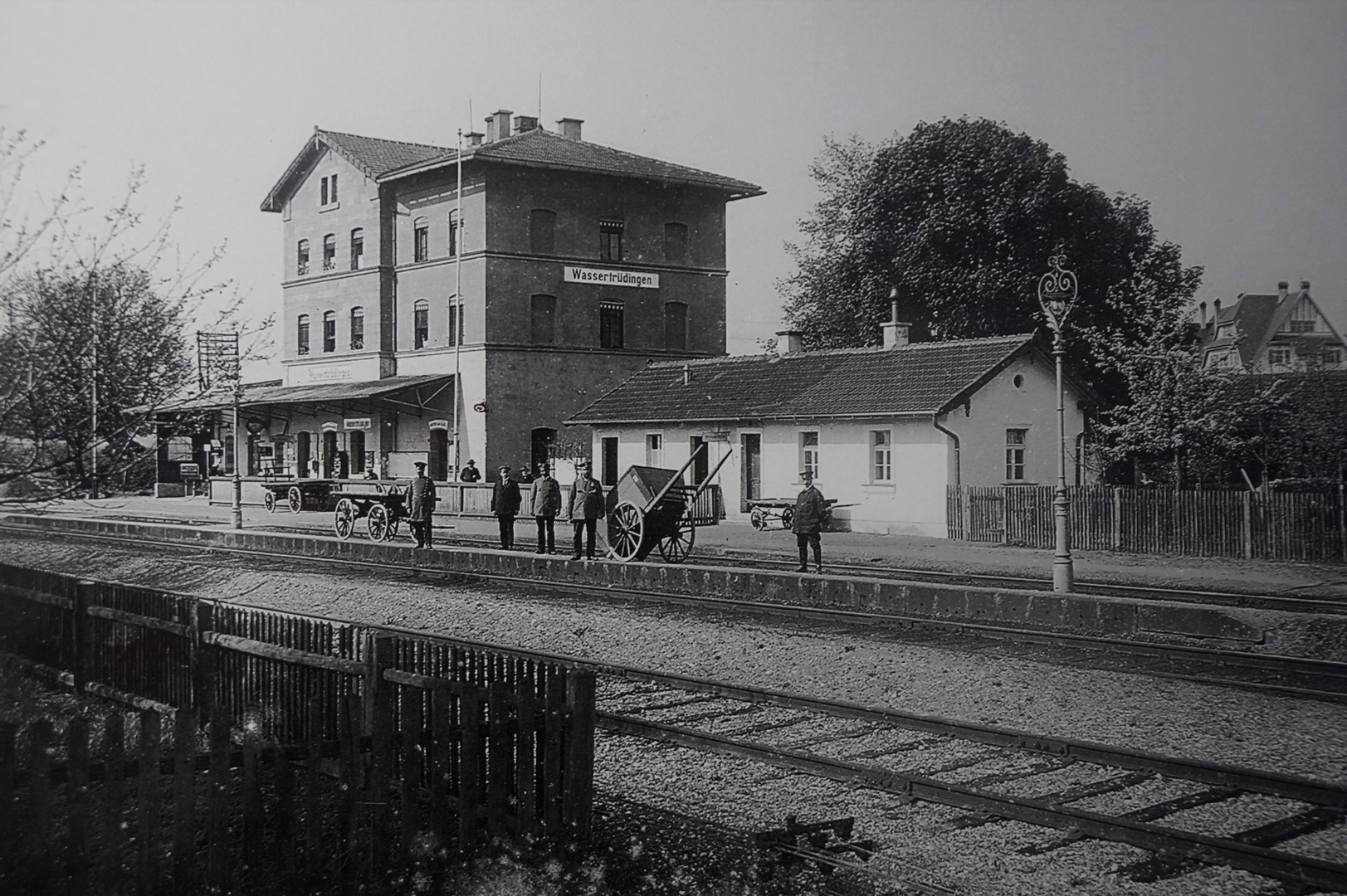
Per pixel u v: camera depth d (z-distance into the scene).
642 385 44.47
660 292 53.97
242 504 50.69
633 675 13.23
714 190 55.03
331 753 7.84
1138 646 14.82
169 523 39.53
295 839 7.52
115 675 10.94
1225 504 27.70
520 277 50.81
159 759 7.27
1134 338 32.12
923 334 44.44
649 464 42.34
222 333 11.27
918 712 11.70
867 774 8.92
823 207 45.91
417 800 7.64
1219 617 16.11
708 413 39.59
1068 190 39.56
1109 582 22.11
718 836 7.80
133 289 10.73
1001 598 17.80
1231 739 10.48
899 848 7.64
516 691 7.52
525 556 24.56
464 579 24.30
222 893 7.08
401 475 53.81
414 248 54.00
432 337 53.09
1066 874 7.14
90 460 10.42
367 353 55.50
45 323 10.24
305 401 51.72
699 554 27.55
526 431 50.91
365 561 27.31
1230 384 29.95
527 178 50.91
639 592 20.86
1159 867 7.21
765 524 35.41
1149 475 32.16
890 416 33.78
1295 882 6.93
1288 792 8.46
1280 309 32.72
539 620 18.16
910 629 16.92
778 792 8.89
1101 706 11.80
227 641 8.94
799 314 47.84
